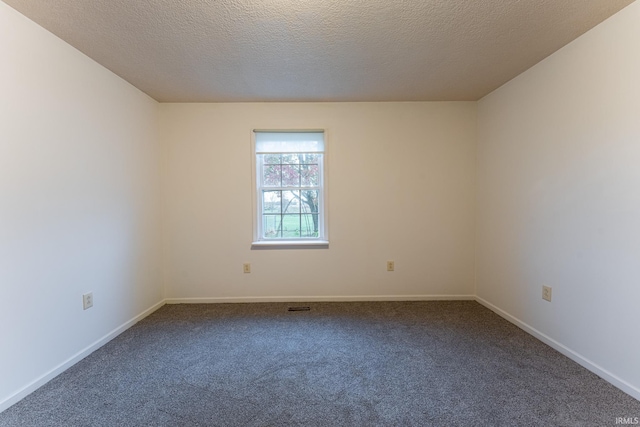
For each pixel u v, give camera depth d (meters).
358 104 3.13
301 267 3.20
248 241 3.17
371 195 3.17
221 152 3.12
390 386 1.72
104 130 2.29
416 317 2.75
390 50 2.05
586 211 1.86
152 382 1.77
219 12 1.62
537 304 2.29
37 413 1.50
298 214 3.27
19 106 1.63
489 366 1.92
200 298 3.17
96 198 2.20
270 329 2.51
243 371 1.89
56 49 1.85
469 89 2.80
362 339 2.31
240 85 2.64
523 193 2.44
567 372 1.83
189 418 1.47
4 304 1.55
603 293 1.75
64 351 1.91
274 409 1.53
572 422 1.42
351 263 3.20
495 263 2.84
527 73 2.37
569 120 1.98
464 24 1.75
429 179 3.16
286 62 2.21
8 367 1.57
